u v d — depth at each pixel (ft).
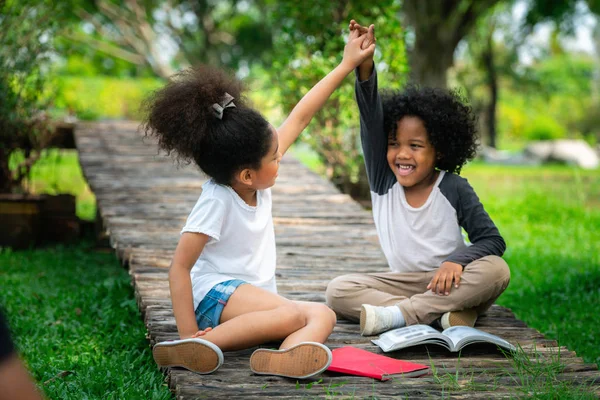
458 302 11.53
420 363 10.53
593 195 41.70
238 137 9.86
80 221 26.09
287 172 26.18
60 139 30.94
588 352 14.08
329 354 9.43
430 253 12.13
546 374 9.97
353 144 27.91
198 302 10.44
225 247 10.43
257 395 9.10
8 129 24.66
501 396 9.22
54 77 27.27
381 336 11.28
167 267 14.87
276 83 28.09
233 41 82.38
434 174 12.18
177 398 9.32
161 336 11.02
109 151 28.17
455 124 11.89
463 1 46.65
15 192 26.12
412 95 11.96
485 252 11.71
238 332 9.99
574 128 125.90
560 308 17.97
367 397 9.11
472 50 87.30
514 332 11.97
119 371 11.51
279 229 18.86
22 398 3.84
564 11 51.78
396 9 27.27
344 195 22.76
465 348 11.16
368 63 11.57
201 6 74.74
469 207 11.85
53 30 25.62
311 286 14.23
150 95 10.37
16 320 14.79
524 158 76.48
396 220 12.21
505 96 129.90
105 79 72.43
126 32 67.56
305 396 9.07
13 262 21.12
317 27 27.27
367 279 12.34
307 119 11.46
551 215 33.14
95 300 16.58
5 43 24.36
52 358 12.38
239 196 10.41
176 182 23.67
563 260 23.65
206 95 9.97
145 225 18.56
